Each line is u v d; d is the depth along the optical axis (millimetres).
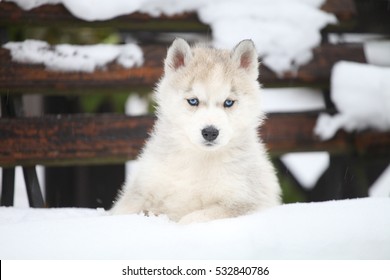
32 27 9719
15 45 9328
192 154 6973
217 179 6828
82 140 9188
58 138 9109
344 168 10602
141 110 12805
